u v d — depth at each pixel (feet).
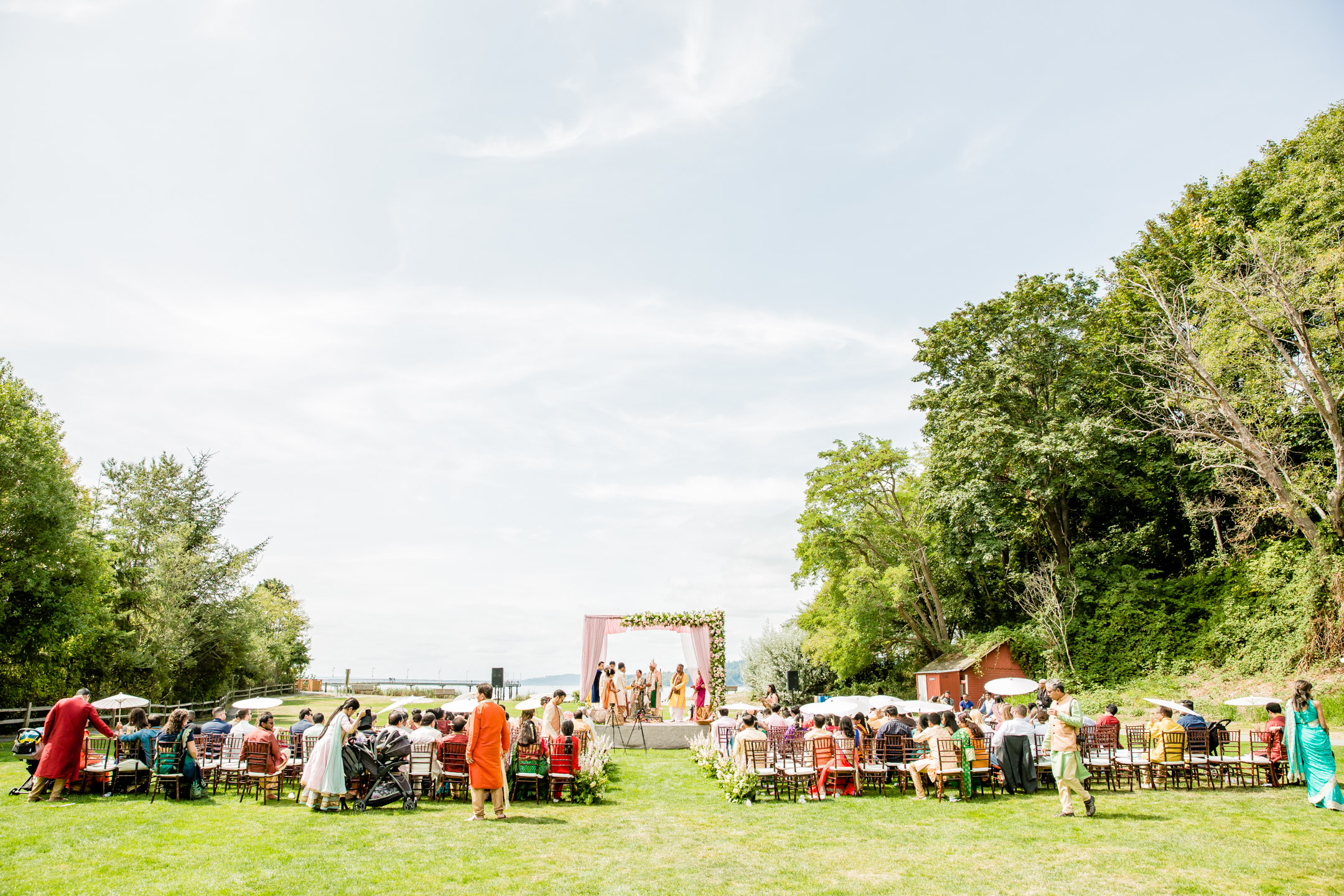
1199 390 85.10
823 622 139.85
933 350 118.01
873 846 27.84
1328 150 84.89
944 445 115.14
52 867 23.27
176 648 97.45
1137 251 119.65
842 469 130.21
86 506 93.61
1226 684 81.92
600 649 90.53
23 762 49.44
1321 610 74.84
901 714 46.91
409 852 26.00
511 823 31.73
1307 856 25.02
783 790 40.86
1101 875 23.34
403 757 36.01
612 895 21.45
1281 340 80.38
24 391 83.66
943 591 135.44
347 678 165.89
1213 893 21.40
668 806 37.24
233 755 38.86
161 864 23.89
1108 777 39.52
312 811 33.37
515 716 86.17
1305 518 78.33
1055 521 114.93
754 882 22.86
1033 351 109.19
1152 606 98.37
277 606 170.30
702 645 90.02
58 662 86.28
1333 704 64.75
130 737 36.96
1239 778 41.47
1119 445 109.60
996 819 32.50
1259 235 80.69
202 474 118.52
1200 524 106.63
